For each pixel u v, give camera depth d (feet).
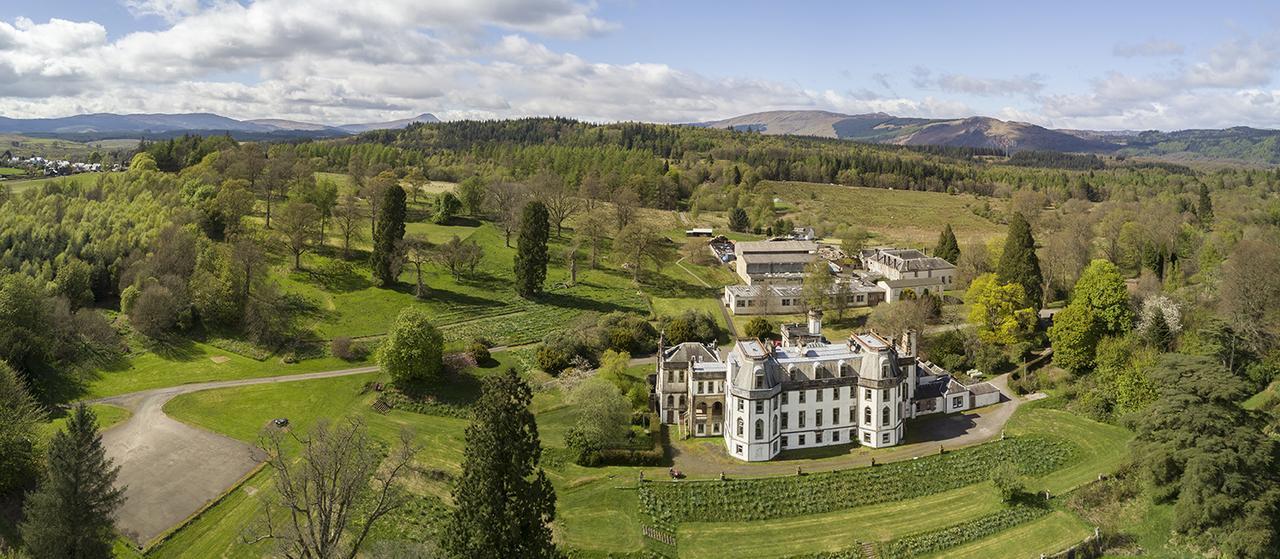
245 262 491.72
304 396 398.21
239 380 416.87
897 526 296.10
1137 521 298.15
